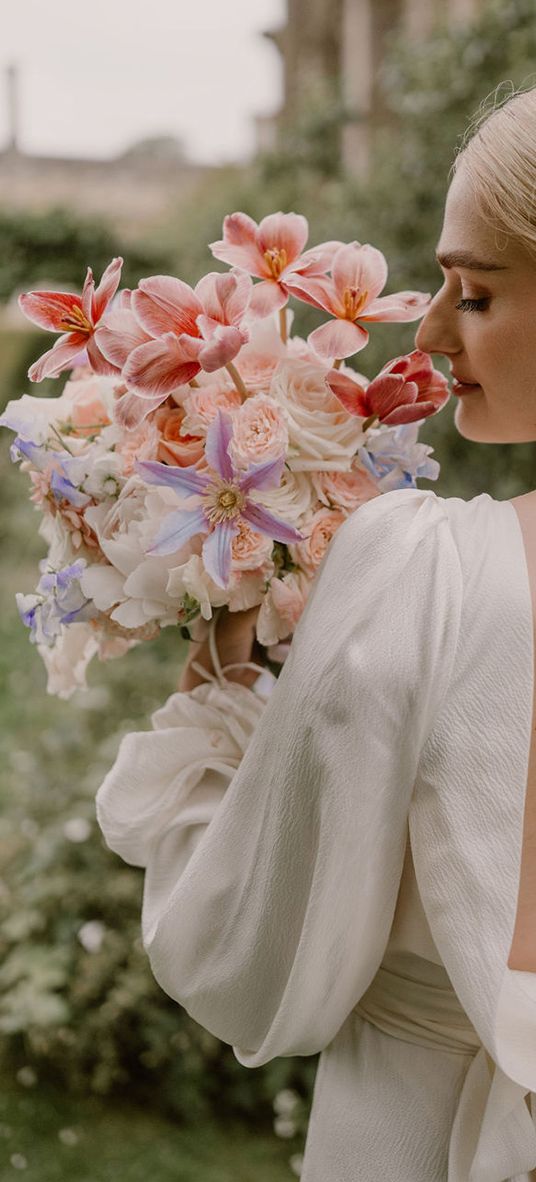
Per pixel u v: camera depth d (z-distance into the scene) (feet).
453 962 3.07
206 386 3.72
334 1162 3.46
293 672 3.25
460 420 3.81
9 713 15.98
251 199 28.22
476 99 16.38
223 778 3.94
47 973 10.14
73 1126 9.81
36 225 38.17
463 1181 3.29
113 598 3.72
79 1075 10.13
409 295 3.83
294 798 3.23
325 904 3.20
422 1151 3.37
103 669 13.61
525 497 3.42
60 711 13.64
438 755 3.09
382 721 3.09
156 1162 9.38
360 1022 3.63
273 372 3.73
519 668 3.10
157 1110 10.01
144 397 3.56
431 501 3.35
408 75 17.25
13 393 34.50
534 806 3.10
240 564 3.60
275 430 3.57
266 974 3.41
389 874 3.24
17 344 34.50
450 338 3.67
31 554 22.25
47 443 3.90
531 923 3.15
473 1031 3.44
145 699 13.24
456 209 3.48
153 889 3.85
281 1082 9.62
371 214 17.66
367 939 3.32
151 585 3.67
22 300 3.76
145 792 3.90
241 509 3.56
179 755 3.87
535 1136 3.29
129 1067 10.07
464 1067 3.45
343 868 3.16
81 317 3.77
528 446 14.26
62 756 12.14
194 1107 9.86
